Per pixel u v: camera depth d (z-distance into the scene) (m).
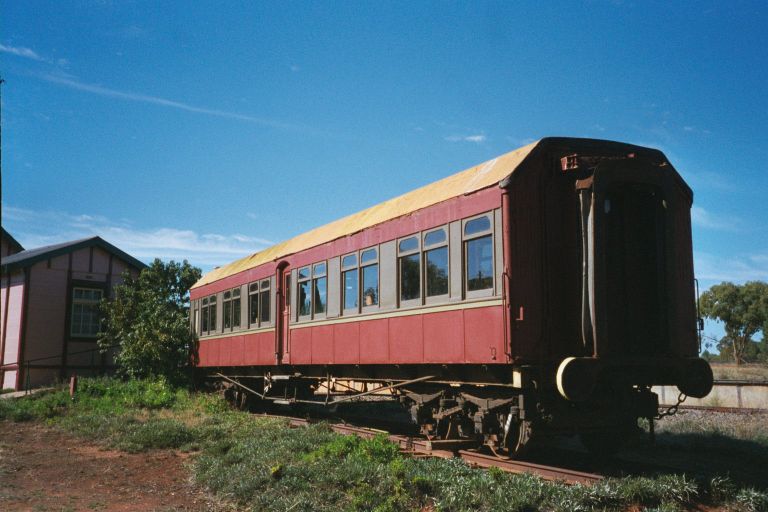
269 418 14.64
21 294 23.19
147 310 22.30
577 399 7.89
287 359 15.02
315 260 14.01
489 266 8.89
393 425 14.20
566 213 9.03
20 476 9.42
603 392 8.73
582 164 8.74
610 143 9.33
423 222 10.40
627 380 8.55
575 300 8.87
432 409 10.93
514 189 8.69
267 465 8.62
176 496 8.18
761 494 6.66
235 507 7.47
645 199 9.16
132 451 11.30
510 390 9.15
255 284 17.23
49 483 8.95
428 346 10.07
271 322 15.98
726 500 6.77
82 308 24.41
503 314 8.52
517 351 8.41
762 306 41.03
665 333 8.72
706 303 43.72
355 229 12.53
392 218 11.27
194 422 14.17
